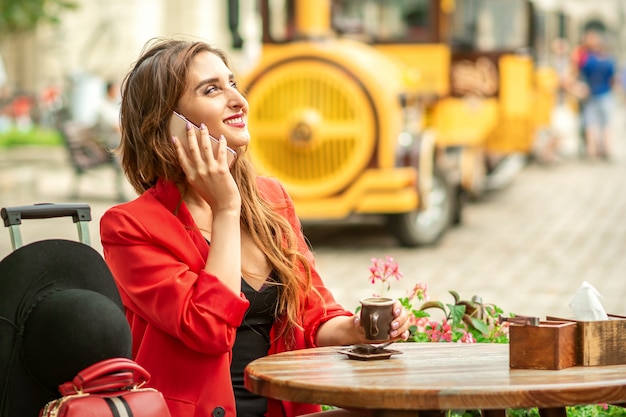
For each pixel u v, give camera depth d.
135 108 3.34
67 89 20.66
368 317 3.11
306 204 11.10
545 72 19.92
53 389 2.84
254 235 3.42
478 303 4.09
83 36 23.77
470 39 13.75
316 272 3.61
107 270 3.03
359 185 11.01
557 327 2.83
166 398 3.17
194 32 24.80
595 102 22.56
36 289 2.89
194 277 3.16
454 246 11.58
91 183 17.53
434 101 12.31
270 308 3.42
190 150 3.22
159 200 3.30
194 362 3.18
